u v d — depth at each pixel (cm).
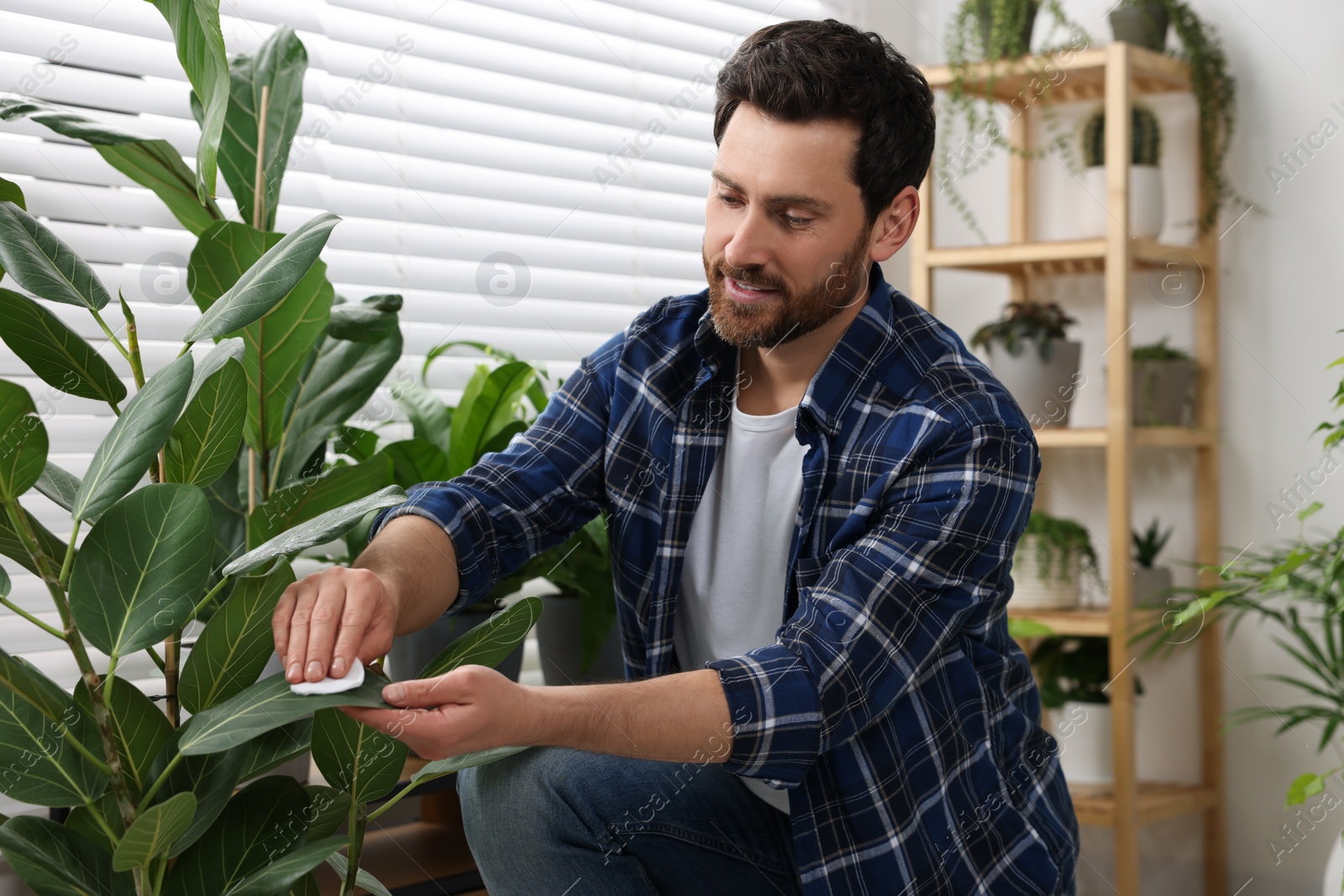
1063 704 192
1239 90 196
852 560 95
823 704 87
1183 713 198
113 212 132
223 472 82
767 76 99
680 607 115
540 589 164
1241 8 196
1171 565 202
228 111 112
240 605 72
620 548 114
